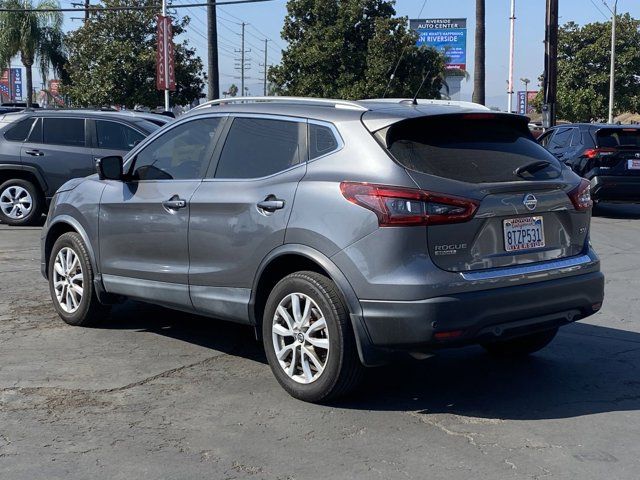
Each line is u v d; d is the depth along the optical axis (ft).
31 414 15.39
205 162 18.33
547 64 73.87
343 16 91.76
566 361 19.43
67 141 40.96
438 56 74.90
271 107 17.49
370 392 16.93
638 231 43.50
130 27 90.43
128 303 24.68
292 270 16.67
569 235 16.61
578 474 13.01
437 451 13.87
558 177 16.46
